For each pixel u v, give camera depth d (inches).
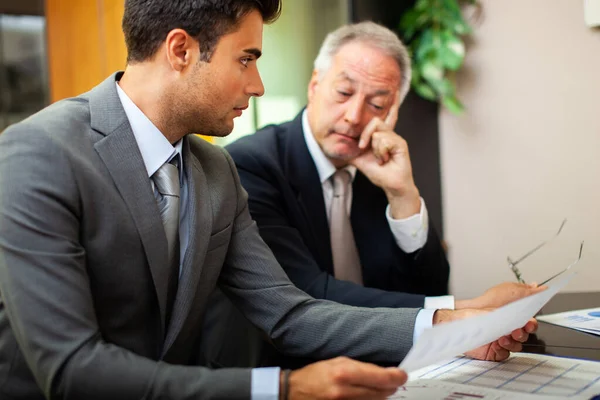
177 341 42.9
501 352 40.6
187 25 39.1
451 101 98.2
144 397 31.6
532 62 96.6
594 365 39.0
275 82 103.0
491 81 100.3
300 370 32.7
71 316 32.5
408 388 35.5
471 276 104.2
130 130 39.2
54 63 128.0
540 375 37.0
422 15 98.7
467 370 38.9
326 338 43.3
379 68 64.1
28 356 32.4
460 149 104.3
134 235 38.2
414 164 103.3
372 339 42.3
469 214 104.1
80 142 37.3
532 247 98.3
